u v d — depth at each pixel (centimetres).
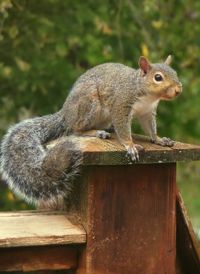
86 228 612
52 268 618
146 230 626
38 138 743
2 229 606
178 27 1340
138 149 603
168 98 759
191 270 713
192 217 1585
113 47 1252
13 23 1164
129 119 744
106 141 629
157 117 1296
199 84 1437
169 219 632
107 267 616
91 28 1233
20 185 682
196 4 1371
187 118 1492
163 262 632
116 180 613
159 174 626
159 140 664
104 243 614
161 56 1280
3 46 1199
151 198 625
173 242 635
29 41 1197
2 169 704
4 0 1051
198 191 1672
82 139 634
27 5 1177
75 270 630
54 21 1208
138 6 1290
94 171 607
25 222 628
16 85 1242
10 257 605
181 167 1594
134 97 746
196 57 1364
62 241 599
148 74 755
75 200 638
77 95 787
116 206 615
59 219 640
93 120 784
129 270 622
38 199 666
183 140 1552
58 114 780
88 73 802
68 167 605
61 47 1198
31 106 1253
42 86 1196
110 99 764
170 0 1351
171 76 759
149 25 1307
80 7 1204
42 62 1209
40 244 591
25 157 702
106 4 1250
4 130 1238
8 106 1262
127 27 1266
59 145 616
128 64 1240
